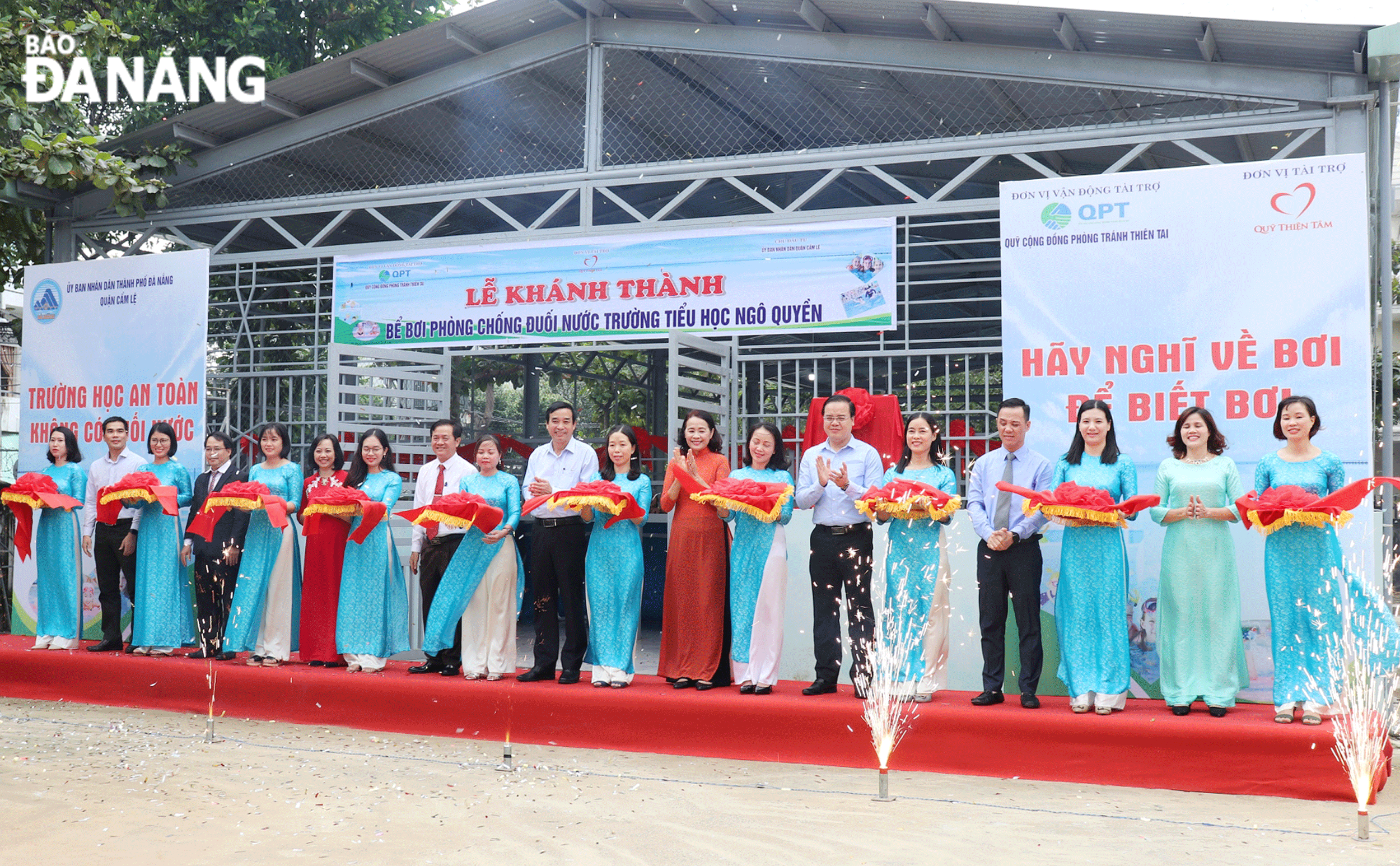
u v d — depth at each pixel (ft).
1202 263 16.96
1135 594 17.31
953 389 24.81
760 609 16.85
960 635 18.38
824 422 16.97
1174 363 17.04
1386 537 17.94
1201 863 11.14
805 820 12.80
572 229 24.25
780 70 23.76
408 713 17.98
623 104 24.81
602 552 17.76
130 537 21.53
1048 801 13.62
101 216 28.30
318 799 13.82
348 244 29.25
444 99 25.89
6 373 45.27
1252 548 16.87
